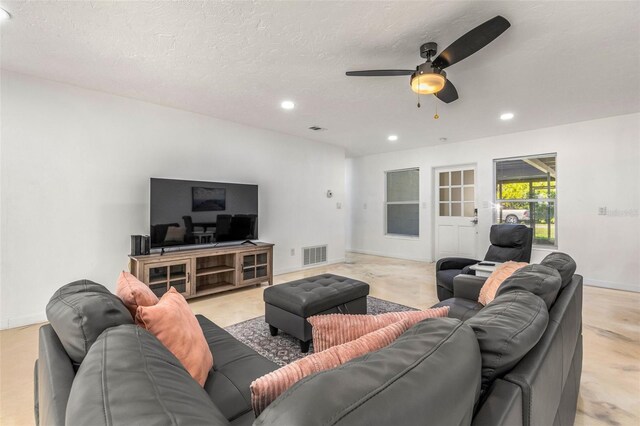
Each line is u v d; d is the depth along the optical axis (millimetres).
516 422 719
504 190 5055
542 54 2334
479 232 5199
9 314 2707
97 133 3152
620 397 1757
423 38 2135
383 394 490
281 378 688
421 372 568
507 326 857
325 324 1000
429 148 5879
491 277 2031
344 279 2805
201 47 2256
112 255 3254
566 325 1202
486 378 785
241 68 2594
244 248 3887
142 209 3449
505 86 2957
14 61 2498
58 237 2947
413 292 3807
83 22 1953
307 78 2789
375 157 6805
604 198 4039
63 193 2971
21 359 2178
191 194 3664
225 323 2824
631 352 2277
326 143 5590
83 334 897
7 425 1537
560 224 4367
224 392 1150
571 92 3113
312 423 420
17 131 2744
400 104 3473
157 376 640
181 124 3734
